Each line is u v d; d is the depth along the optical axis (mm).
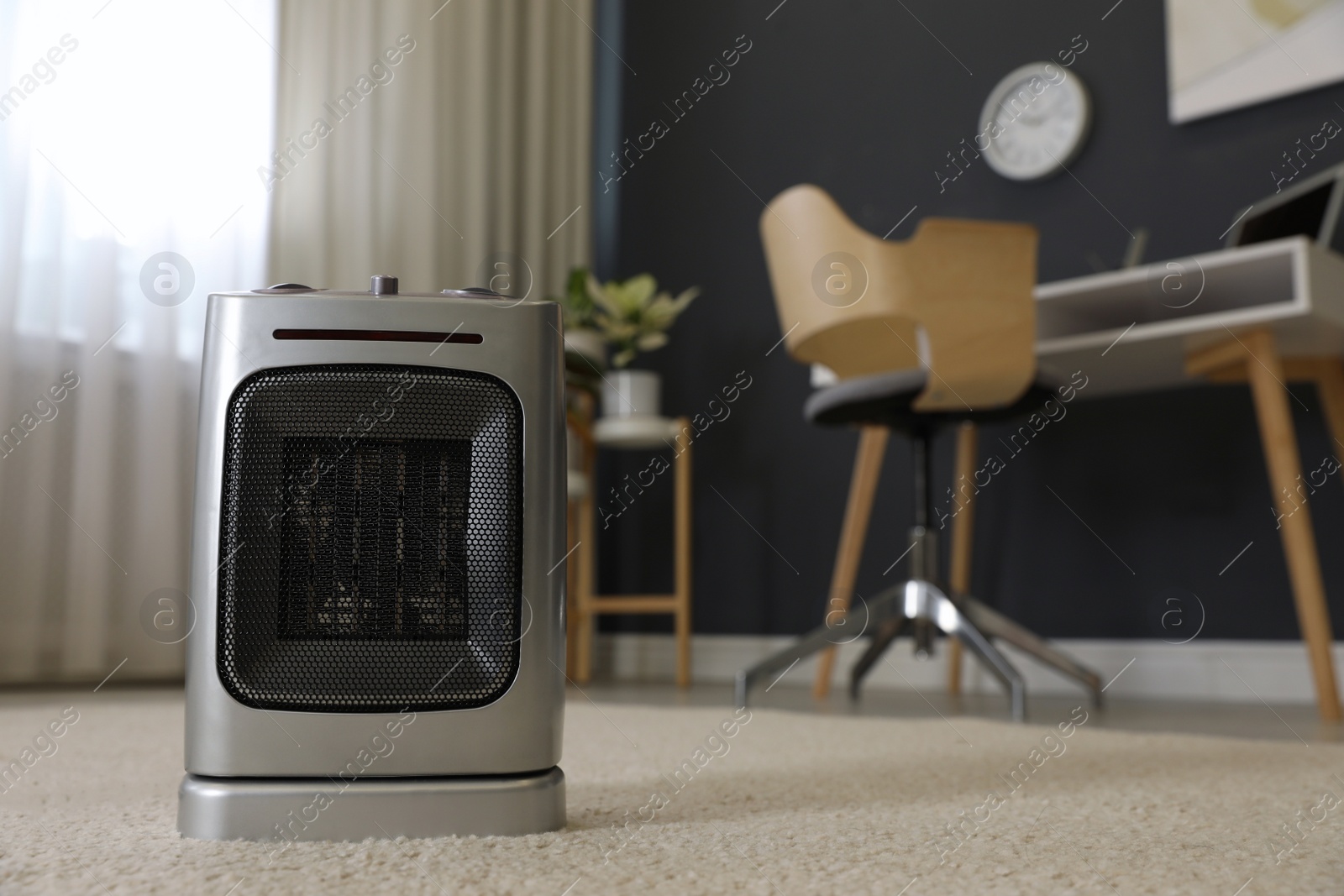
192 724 732
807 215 2047
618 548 3416
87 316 2486
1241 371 2201
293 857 663
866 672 2355
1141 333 2027
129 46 2578
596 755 1218
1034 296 2029
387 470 758
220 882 604
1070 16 2781
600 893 581
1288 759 1194
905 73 3057
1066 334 2326
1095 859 673
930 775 1053
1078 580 2629
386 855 670
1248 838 742
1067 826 782
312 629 741
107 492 2484
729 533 3223
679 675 2814
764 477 3182
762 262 3271
